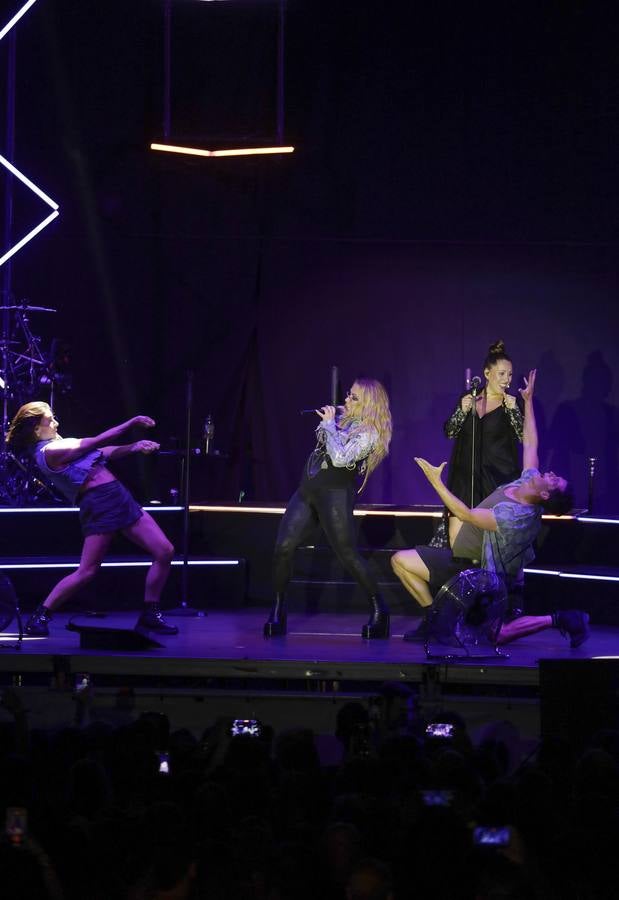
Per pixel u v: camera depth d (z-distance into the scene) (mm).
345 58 13656
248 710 9648
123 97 13820
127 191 13844
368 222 13711
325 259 13781
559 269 13531
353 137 13688
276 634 10961
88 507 10758
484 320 13633
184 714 9688
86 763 5609
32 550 12438
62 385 13211
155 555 10914
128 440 13930
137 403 13883
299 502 11125
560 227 13500
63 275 13883
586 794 5301
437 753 6082
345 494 10961
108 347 13898
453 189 13609
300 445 13820
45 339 13883
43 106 13844
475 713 9555
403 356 13750
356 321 13781
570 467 13516
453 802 5098
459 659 9766
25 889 3881
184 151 13422
